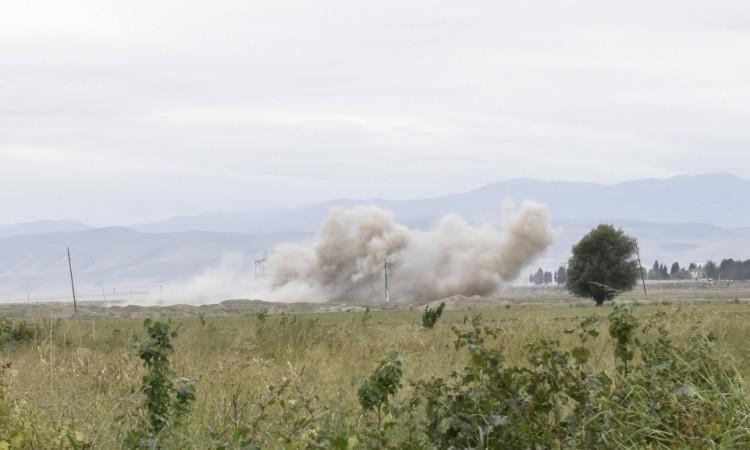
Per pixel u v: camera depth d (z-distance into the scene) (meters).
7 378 13.06
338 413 12.19
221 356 23.61
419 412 12.74
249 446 10.20
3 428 10.91
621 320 11.55
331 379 17.03
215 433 10.99
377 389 10.21
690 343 11.82
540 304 129.12
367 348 25.02
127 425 11.97
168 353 11.66
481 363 10.38
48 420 11.55
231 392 14.70
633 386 10.45
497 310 94.88
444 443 9.84
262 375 16.62
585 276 121.38
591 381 10.33
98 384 16.48
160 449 10.32
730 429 9.08
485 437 9.64
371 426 10.88
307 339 27.53
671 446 9.55
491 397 10.10
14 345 30.67
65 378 16.88
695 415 9.73
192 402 13.23
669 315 22.17
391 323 53.72
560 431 9.86
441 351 23.19
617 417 9.99
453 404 10.09
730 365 11.17
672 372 10.80
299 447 9.64
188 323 49.72
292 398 12.98
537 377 10.37
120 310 114.94
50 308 119.12
